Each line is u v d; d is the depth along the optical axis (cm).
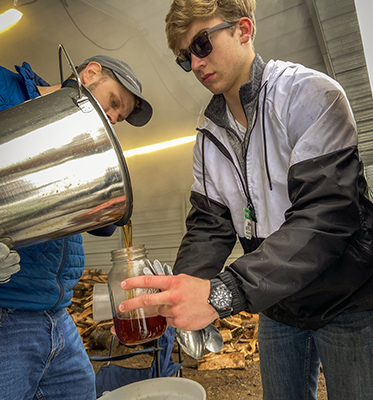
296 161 96
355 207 89
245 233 129
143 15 441
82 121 81
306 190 91
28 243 81
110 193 82
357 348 107
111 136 83
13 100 114
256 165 123
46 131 79
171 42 125
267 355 136
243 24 115
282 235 86
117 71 145
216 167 138
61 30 462
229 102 129
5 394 99
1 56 521
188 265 129
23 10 421
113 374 195
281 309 122
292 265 81
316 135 96
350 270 101
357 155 98
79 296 689
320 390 297
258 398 300
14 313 106
